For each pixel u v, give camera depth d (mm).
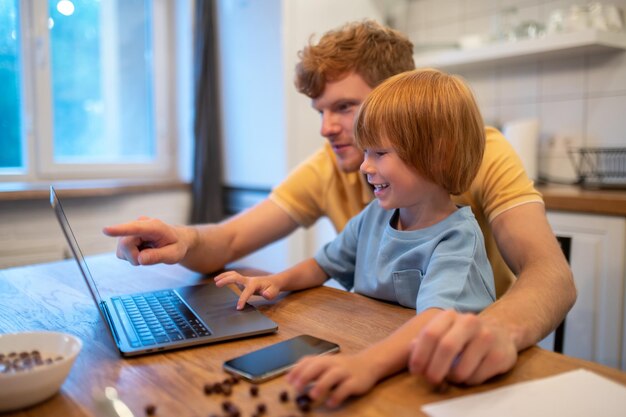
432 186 779
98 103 2645
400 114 742
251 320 736
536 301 675
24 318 806
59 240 2250
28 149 2393
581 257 1669
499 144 996
